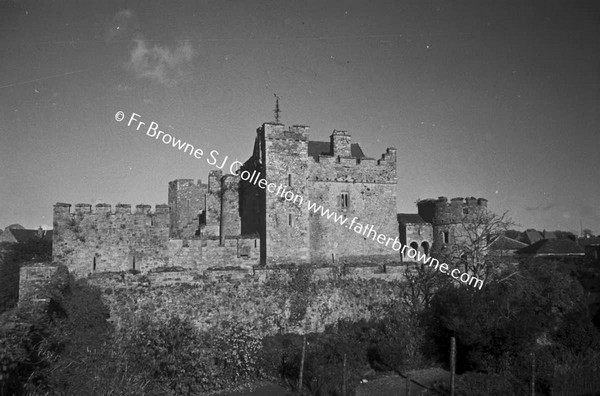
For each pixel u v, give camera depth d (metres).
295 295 36.44
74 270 35.03
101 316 30.06
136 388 22.52
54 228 35.00
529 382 27.20
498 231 44.34
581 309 39.31
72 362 21.00
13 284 41.56
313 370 28.31
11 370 17.53
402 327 33.91
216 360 28.84
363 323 37.09
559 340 35.22
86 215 35.78
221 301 34.53
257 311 35.22
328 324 36.72
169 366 26.31
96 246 35.72
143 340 27.36
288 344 32.44
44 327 21.19
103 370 22.16
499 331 31.19
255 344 30.73
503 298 36.03
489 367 30.00
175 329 28.28
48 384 18.78
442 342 33.41
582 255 65.19
